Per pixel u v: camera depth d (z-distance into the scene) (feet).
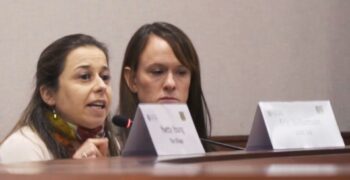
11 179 5.85
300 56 24.99
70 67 13.28
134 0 21.48
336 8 25.79
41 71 13.61
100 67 13.38
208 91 22.98
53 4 20.04
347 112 25.68
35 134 13.25
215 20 23.22
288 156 8.54
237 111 23.52
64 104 13.30
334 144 10.05
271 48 24.39
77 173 5.22
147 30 14.11
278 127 9.68
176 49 13.78
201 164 6.55
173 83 13.71
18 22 19.53
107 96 13.38
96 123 13.25
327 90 25.43
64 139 13.33
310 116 10.07
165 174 4.51
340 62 25.71
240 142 23.18
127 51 14.24
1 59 19.26
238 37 23.70
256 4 24.16
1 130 19.04
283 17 24.72
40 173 5.56
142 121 8.30
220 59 23.26
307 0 25.26
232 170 4.43
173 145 8.43
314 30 25.32
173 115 8.68
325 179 3.87
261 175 4.05
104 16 20.92
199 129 14.64
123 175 4.79
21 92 19.44
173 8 22.31
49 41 19.95
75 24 20.39
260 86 24.07
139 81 13.94
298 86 24.90
